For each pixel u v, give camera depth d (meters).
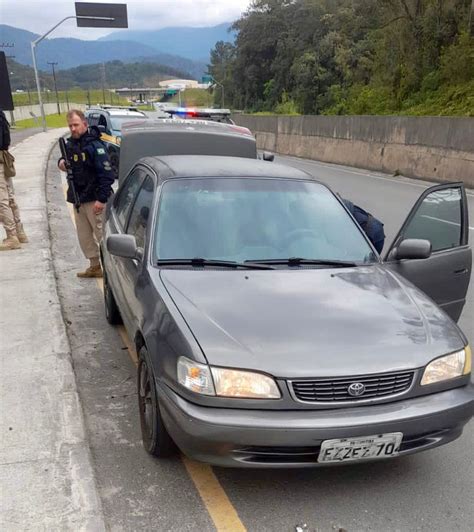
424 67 28.12
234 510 3.07
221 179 4.38
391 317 3.27
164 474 3.35
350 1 49.03
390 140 20.61
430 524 2.99
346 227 4.28
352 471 3.41
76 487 3.10
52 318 5.40
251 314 3.17
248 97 79.06
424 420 2.94
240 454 2.84
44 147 25.36
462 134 16.88
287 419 2.80
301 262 3.89
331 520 3.00
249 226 4.07
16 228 8.06
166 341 3.09
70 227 10.15
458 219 4.62
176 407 2.91
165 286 3.47
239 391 2.82
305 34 63.66
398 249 4.12
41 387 4.14
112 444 3.64
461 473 3.41
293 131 30.17
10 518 2.86
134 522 2.97
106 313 5.74
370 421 2.84
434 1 27.17
